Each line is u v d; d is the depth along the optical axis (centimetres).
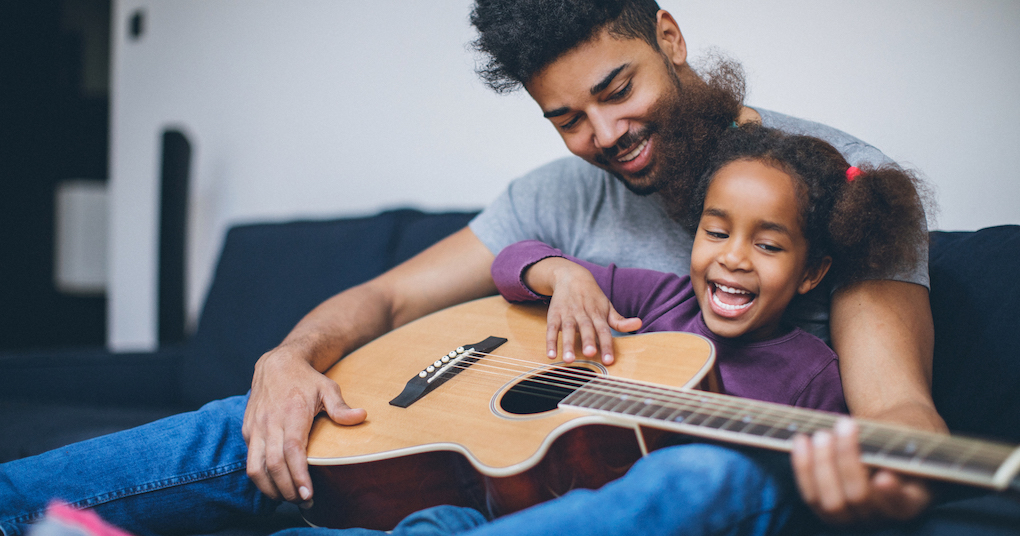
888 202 89
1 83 359
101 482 91
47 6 361
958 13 132
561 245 131
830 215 89
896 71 139
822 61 146
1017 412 93
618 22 102
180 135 239
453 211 170
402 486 85
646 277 111
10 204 367
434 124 208
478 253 134
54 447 138
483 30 114
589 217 127
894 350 85
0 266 367
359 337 119
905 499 58
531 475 74
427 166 210
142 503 93
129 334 303
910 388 80
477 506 82
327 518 92
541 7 101
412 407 92
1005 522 59
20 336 371
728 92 106
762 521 65
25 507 88
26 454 138
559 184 133
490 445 77
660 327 102
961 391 98
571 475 77
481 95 197
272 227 196
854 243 90
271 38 247
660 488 61
